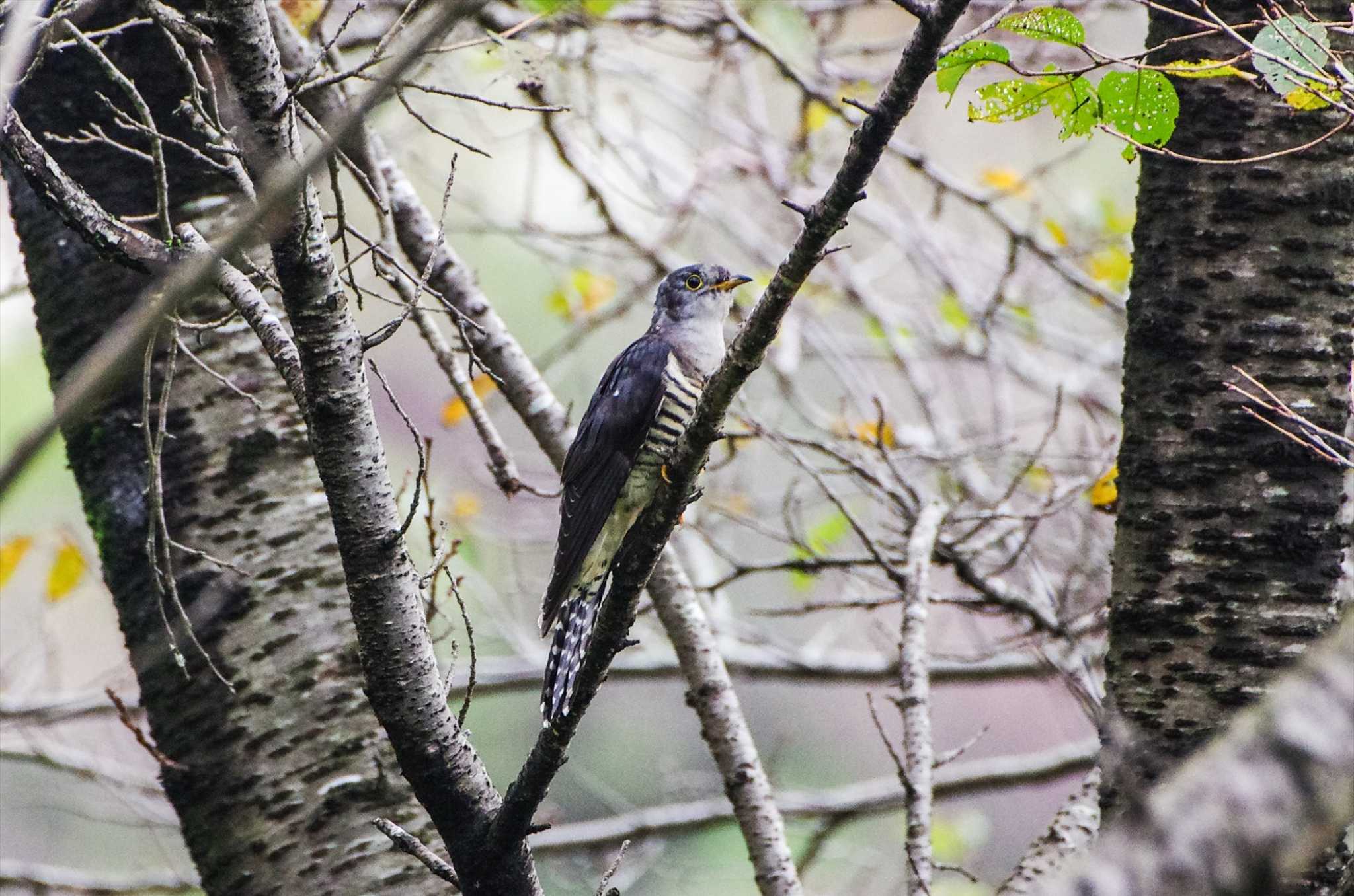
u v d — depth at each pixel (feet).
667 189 45.85
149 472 23.90
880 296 47.96
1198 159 24.09
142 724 46.26
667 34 48.47
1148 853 8.28
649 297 46.88
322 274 20.20
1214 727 24.17
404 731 21.04
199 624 28.66
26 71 23.82
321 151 12.76
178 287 11.98
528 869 21.71
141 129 21.36
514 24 36.32
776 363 42.06
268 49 19.71
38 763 38.45
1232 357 24.94
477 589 45.06
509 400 34.32
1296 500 24.52
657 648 43.55
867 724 63.82
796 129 46.57
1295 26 22.16
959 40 21.42
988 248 47.96
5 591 47.85
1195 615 24.58
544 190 48.42
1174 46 25.76
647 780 58.59
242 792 28.22
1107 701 25.40
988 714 67.51
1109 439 37.45
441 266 34.37
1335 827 8.41
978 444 42.11
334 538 29.55
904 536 34.58
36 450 10.16
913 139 49.34
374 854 27.89
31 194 30.35
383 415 62.23
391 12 37.42
